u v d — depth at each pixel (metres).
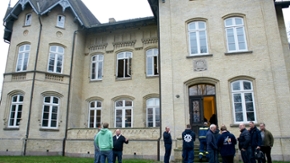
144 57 20.59
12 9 20.41
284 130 13.60
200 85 15.91
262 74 14.65
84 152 17.16
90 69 21.81
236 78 15.05
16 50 20.09
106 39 22.09
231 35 16.05
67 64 20.28
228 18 16.38
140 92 19.97
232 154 8.95
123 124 19.84
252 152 9.63
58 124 18.75
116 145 10.27
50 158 15.23
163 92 15.75
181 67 15.95
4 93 19.06
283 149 13.34
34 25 20.06
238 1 16.34
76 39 21.19
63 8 20.56
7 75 19.44
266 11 15.61
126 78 20.62
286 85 14.12
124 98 20.38
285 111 13.81
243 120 14.42
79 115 20.59
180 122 15.05
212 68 15.49
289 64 16.52
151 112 19.53
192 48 16.39
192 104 15.74
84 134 17.84
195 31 16.67
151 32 20.97
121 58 21.42
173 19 17.03
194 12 16.88
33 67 18.92
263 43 15.15
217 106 14.94
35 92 18.44
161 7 17.48
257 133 9.87
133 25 21.11
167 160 11.34
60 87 19.47
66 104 19.41
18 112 18.45
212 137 9.57
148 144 15.88
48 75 19.28
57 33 20.45
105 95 20.73
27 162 12.71
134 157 16.00
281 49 14.70
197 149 13.73
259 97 14.38
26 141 17.38
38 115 18.17
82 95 21.22
